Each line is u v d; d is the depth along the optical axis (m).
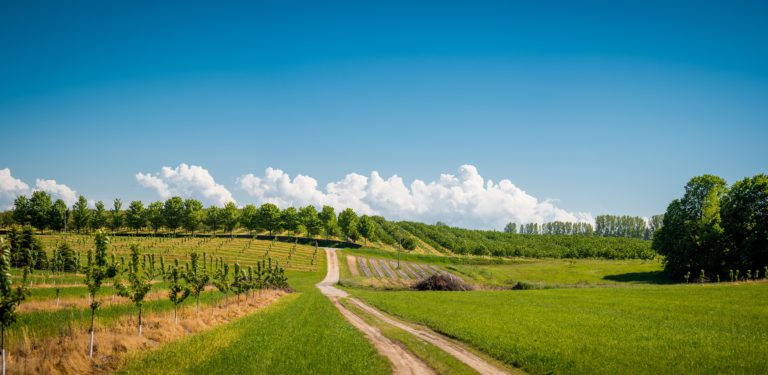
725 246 81.81
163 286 64.38
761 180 78.81
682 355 20.28
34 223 153.25
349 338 26.80
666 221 92.19
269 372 17.86
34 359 17.56
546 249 199.88
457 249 191.50
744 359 19.34
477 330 28.75
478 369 19.56
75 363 18.05
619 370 18.00
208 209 190.62
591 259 164.88
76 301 38.69
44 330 23.62
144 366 18.27
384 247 186.75
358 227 181.62
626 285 78.56
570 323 31.56
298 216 183.38
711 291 52.00
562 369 18.64
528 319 34.25
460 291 75.06
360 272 124.56
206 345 22.80
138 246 26.52
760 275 77.88
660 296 49.78
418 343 25.64
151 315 31.86
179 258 125.06
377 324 35.06
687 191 89.25
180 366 18.17
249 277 57.75
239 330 28.98
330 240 186.38
